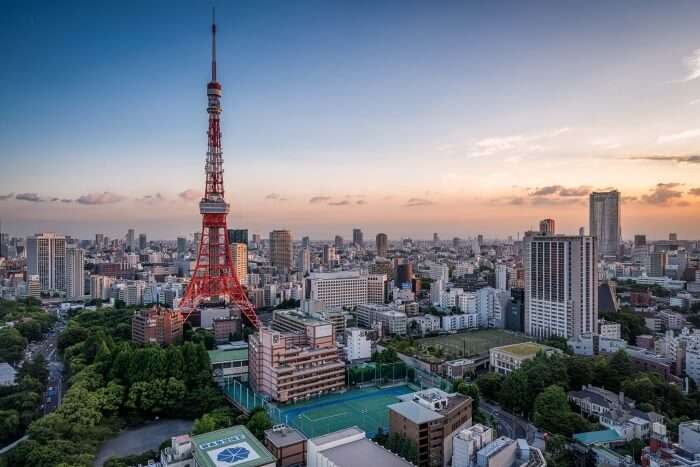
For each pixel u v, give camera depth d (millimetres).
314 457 167625
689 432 193250
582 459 194750
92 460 194250
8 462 183750
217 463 156250
